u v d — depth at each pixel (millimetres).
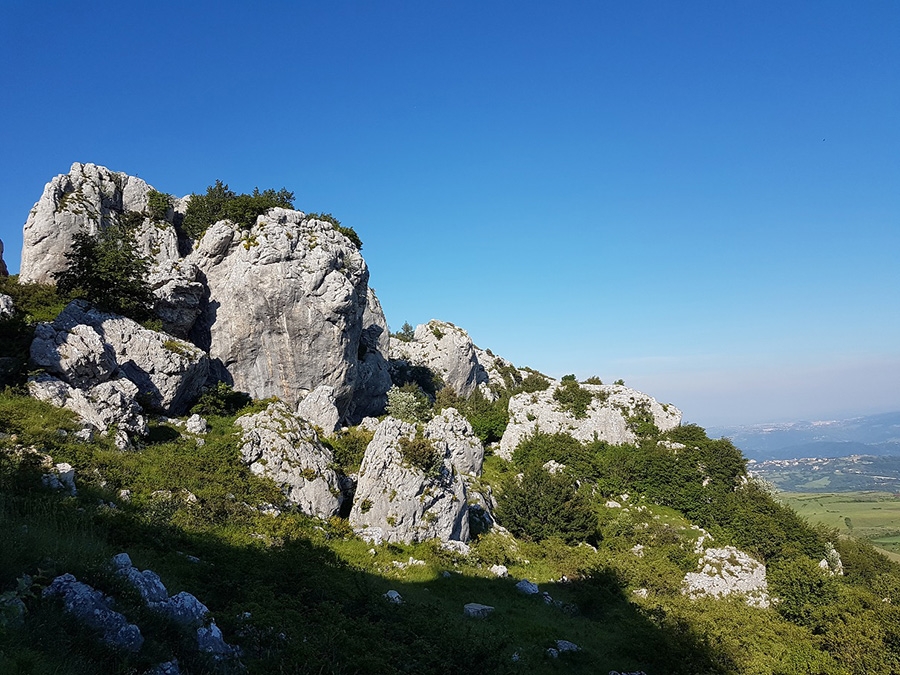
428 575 30375
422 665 16719
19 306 41125
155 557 18672
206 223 55062
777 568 39812
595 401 76938
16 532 14281
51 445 25359
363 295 58344
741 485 62438
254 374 50250
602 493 63062
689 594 39781
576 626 28094
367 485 36344
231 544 23828
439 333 89312
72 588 12039
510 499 48656
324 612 18484
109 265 40906
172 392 39531
